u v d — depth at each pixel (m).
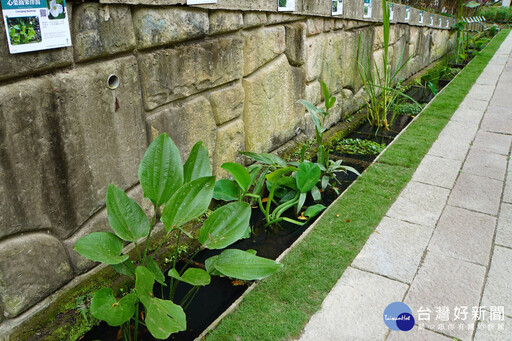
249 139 2.78
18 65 1.34
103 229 1.81
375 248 2.10
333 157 3.44
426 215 2.42
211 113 2.35
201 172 1.73
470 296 1.76
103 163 1.74
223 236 1.63
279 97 3.04
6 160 1.36
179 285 1.95
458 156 3.31
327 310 1.69
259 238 2.36
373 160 3.35
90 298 1.70
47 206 1.54
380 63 5.08
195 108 2.21
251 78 2.68
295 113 3.33
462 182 2.85
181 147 2.16
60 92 1.49
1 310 1.46
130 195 1.93
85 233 1.73
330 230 2.27
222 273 1.52
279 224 2.50
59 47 1.45
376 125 4.34
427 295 1.77
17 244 1.46
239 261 1.55
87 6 1.53
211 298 1.87
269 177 2.30
